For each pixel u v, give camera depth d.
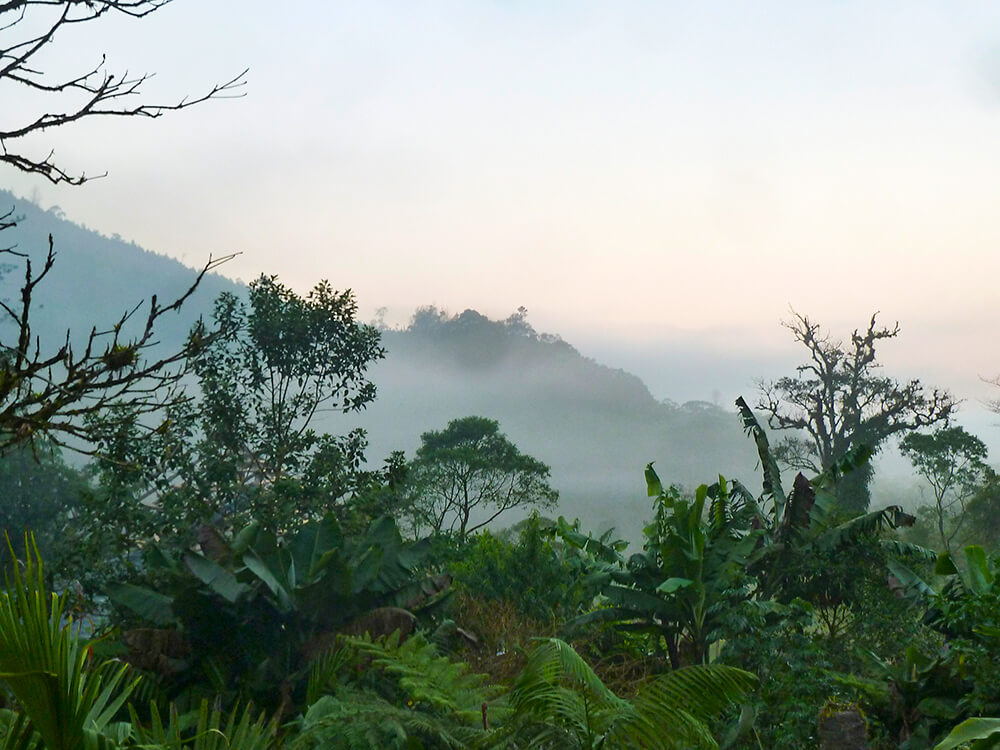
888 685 12.03
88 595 14.04
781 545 16.19
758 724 10.54
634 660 14.62
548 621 15.07
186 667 9.71
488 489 39.97
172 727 4.47
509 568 15.93
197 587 9.89
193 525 16.20
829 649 14.97
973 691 10.50
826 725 8.80
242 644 10.06
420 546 11.76
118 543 15.03
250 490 17.53
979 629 10.92
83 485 24.58
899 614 15.07
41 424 3.02
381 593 11.18
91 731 3.56
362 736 6.74
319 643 10.13
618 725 6.23
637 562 15.12
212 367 19.19
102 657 9.01
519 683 6.52
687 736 6.26
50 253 3.00
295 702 9.91
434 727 6.79
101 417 3.26
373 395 20.88
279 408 19.98
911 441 46.91
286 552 10.90
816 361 53.31
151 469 16.36
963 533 48.97
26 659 3.28
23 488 24.09
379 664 9.65
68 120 3.46
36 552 3.39
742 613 13.12
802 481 16.62
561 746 6.26
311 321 20.00
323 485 18.14
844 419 51.94
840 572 15.94
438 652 10.80
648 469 15.31
